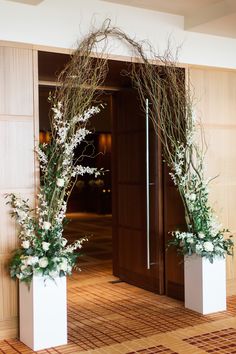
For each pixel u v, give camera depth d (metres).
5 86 3.69
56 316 3.50
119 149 5.59
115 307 4.50
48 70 4.66
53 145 3.77
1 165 3.66
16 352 3.40
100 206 14.00
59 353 3.36
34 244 3.53
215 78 4.82
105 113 12.79
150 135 4.96
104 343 3.54
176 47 4.59
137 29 4.36
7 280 3.69
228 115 4.89
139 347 3.44
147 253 4.86
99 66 4.14
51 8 3.89
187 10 4.46
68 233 9.88
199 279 4.24
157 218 4.92
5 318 3.69
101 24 4.14
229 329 3.80
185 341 3.54
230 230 4.89
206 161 4.73
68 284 5.48
